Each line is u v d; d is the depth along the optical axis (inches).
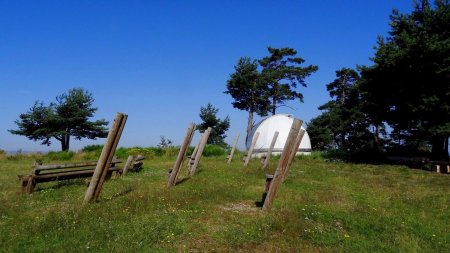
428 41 1031.0
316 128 2199.8
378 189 590.6
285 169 389.4
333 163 1149.1
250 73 2236.7
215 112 2340.1
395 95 1128.2
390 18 1211.9
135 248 252.5
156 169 797.9
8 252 242.1
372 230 333.1
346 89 2278.5
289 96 2326.5
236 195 458.9
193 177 633.0
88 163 547.5
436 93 1064.2
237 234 294.4
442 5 1109.7
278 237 295.7
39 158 1170.6
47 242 261.0
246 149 1588.3
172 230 294.2
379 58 1120.8
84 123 2011.6
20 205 376.8
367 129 2097.7
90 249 248.7
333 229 327.3
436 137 1145.4
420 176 838.5
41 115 1990.7
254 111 2336.4
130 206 364.8
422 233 333.7
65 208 350.3
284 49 2297.0
